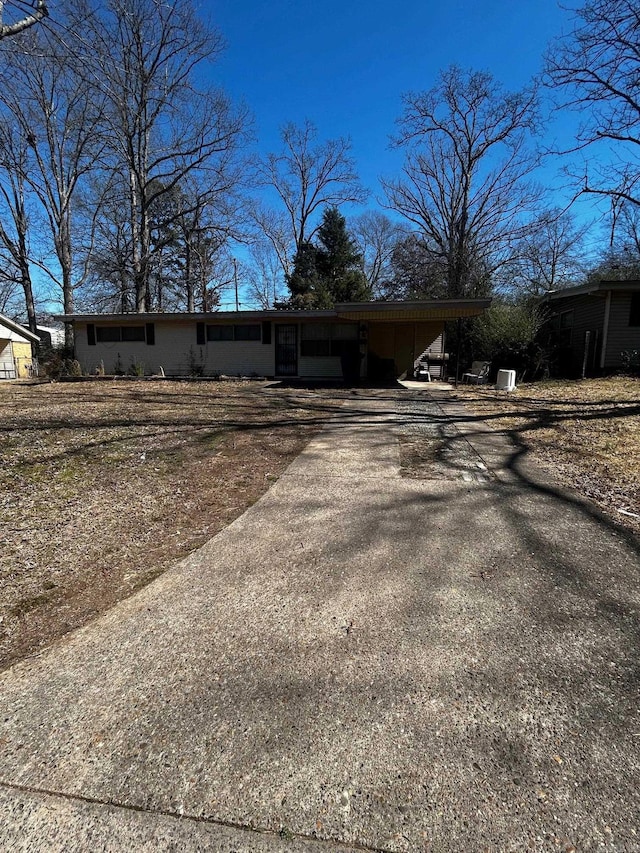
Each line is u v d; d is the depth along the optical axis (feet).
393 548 9.30
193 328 50.62
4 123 67.41
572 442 18.17
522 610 7.09
